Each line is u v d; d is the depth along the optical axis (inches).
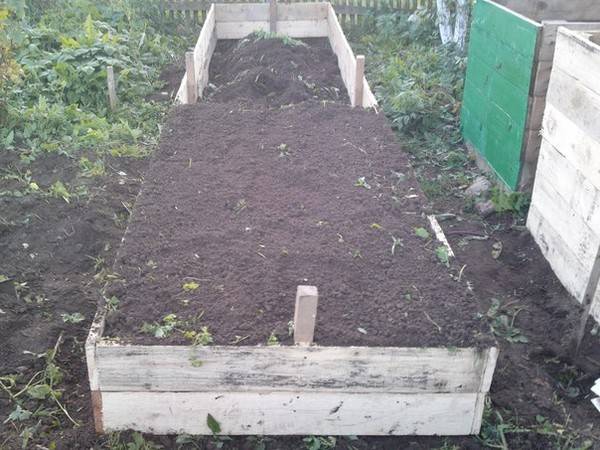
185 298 131.6
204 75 293.1
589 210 159.3
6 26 243.8
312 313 115.3
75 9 372.5
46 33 324.8
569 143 169.0
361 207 166.1
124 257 143.3
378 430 127.0
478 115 240.7
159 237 151.1
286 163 188.4
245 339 119.8
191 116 218.4
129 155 239.1
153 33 384.2
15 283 169.6
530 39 193.8
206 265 142.0
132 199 214.7
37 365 145.3
